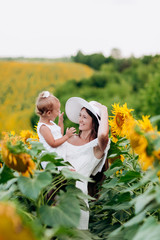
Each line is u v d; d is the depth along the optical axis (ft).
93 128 9.70
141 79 115.14
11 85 108.27
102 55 138.72
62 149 9.45
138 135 5.74
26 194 5.81
